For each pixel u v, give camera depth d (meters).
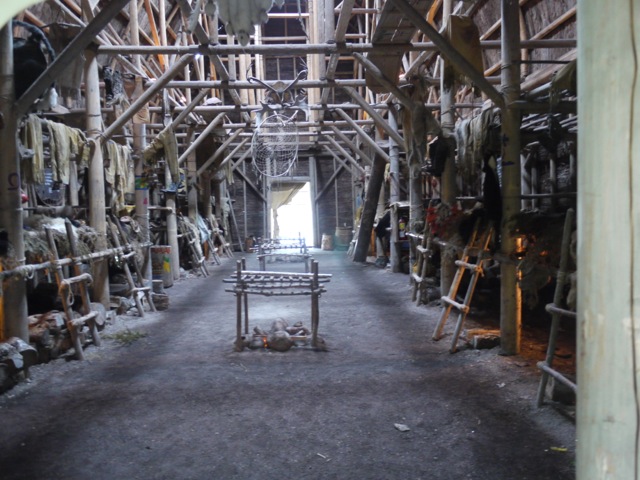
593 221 1.12
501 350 4.33
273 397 3.52
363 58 5.73
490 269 6.58
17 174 3.99
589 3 1.11
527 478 2.41
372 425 3.04
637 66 1.06
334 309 6.61
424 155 6.03
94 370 4.16
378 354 4.54
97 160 5.55
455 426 2.99
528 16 5.80
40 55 4.14
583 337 1.15
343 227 16.16
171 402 3.45
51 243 4.38
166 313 6.50
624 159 1.07
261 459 2.65
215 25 5.46
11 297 3.99
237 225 16.67
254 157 9.84
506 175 4.25
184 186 10.20
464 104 7.21
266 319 6.09
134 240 6.73
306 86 7.30
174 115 9.38
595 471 1.14
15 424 3.10
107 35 6.55
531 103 4.09
